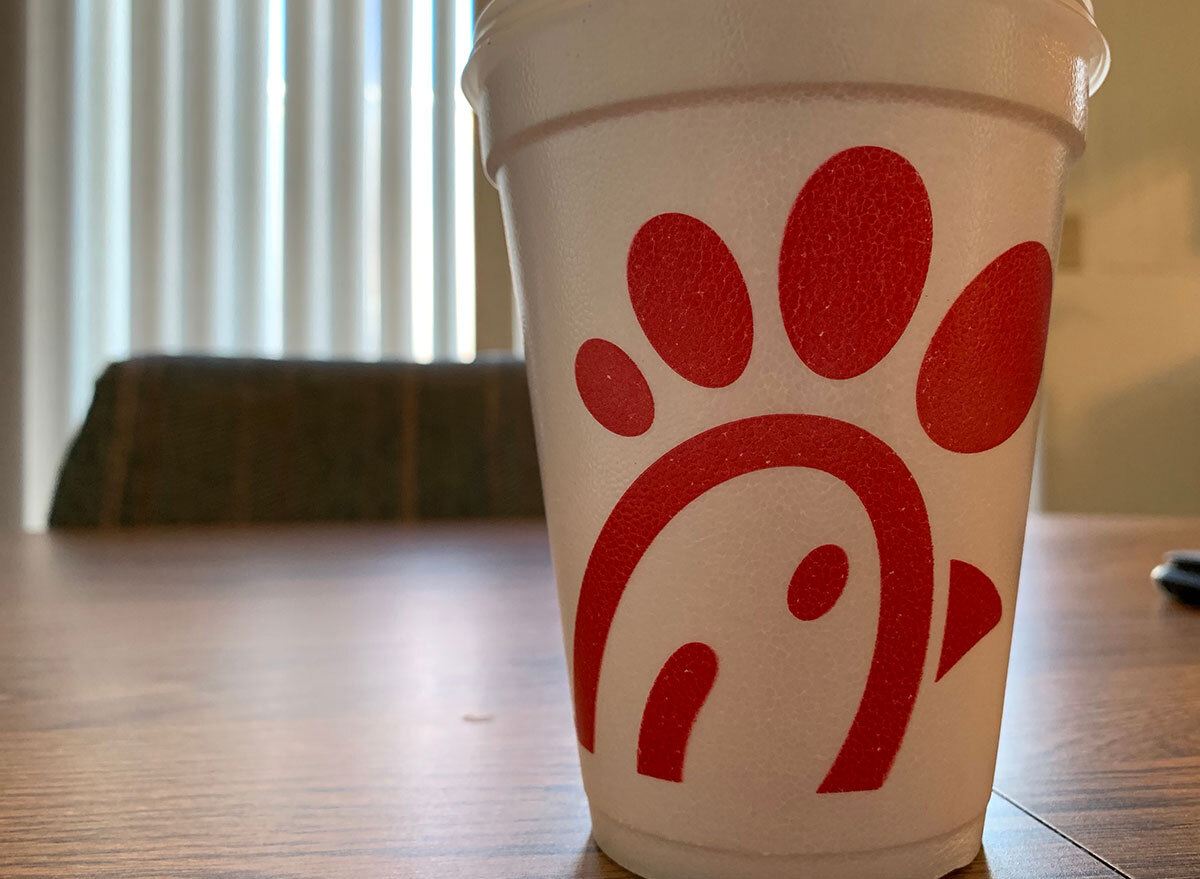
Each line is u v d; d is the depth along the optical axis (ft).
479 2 4.24
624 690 0.55
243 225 4.56
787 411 0.51
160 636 1.11
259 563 1.66
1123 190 4.06
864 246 0.50
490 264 4.50
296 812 0.61
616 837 0.57
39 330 4.45
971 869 0.55
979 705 0.55
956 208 0.51
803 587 0.52
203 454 2.59
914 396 0.52
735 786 0.53
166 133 4.55
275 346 4.59
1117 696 0.85
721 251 0.51
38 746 0.74
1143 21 4.02
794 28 0.49
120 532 2.13
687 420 0.52
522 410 2.77
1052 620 1.17
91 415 2.57
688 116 0.51
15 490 4.32
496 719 0.80
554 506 0.59
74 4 4.49
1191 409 4.06
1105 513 4.10
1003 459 0.55
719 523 0.52
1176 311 4.06
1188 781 0.66
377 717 0.81
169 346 4.57
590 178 0.54
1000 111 0.52
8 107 4.33
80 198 4.52
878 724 0.53
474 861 0.55
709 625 0.53
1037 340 0.56
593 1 0.51
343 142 4.56
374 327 4.60
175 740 0.75
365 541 1.96
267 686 0.90
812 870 0.53
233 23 4.55
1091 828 0.59
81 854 0.55
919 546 0.53
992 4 0.50
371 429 2.70
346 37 4.56
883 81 0.49
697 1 0.50
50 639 1.09
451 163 4.57
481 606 1.29
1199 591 1.24
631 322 0.53
